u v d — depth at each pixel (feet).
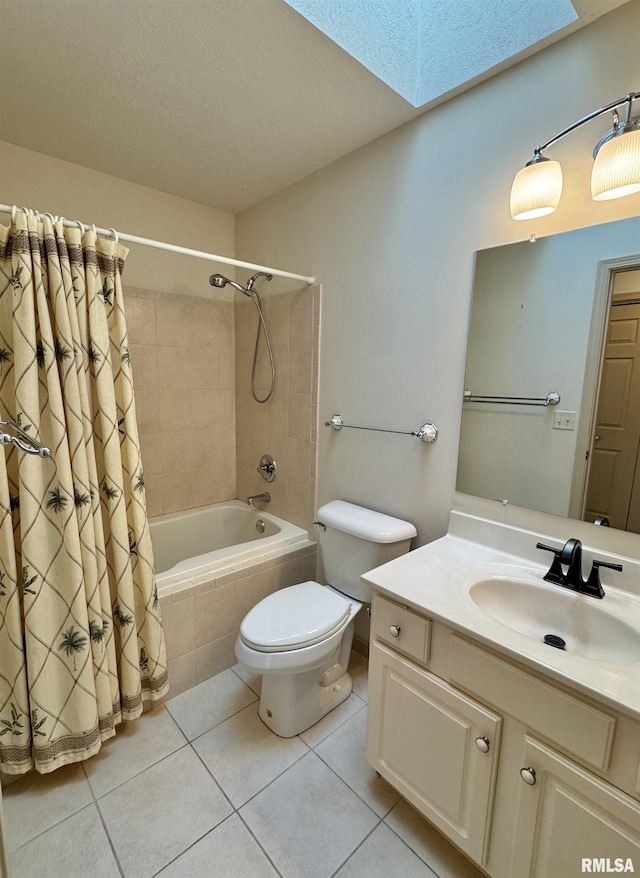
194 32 3.85
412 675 3.78
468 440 4.95
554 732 2.88
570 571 3.88
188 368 8.06
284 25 3.78
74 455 4.23
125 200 6.91
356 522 5.61
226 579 6.08
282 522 7.79
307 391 7.04
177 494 8.25
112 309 4.67
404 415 5.63
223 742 5.02
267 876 3.67
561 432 4.21
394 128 5.38
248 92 4.70
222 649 6.18
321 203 6.47
